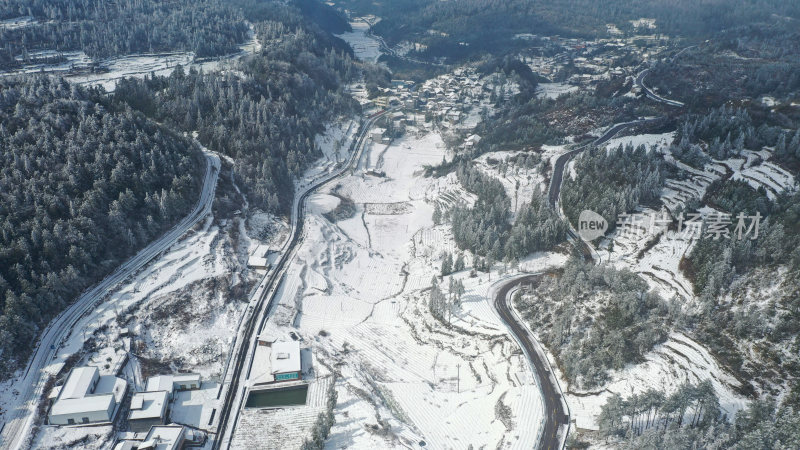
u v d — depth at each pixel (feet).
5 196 511.81
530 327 502.79
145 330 489.26
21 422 392.06
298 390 463.83
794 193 546.67
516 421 406.21
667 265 531.09
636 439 356.38
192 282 544.21
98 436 392.06
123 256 548.31
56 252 497.87
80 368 429.38
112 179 576.20
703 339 436.76
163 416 410.72
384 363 497.87
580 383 431.84
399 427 420.36
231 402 442.50
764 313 431.02
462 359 490.08
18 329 440.04
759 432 327.88
